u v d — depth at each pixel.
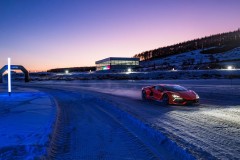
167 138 5.72
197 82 34.44
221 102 13.01
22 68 57.12
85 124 8.00
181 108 11.17
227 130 6.60
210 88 22.88
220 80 36.62
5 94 20.92
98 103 14.27
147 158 4.64
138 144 5.54
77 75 81.88
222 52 127.00
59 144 5.69
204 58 112.25
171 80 42.81
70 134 6.63
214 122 7.73
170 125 7.27
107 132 6.79
